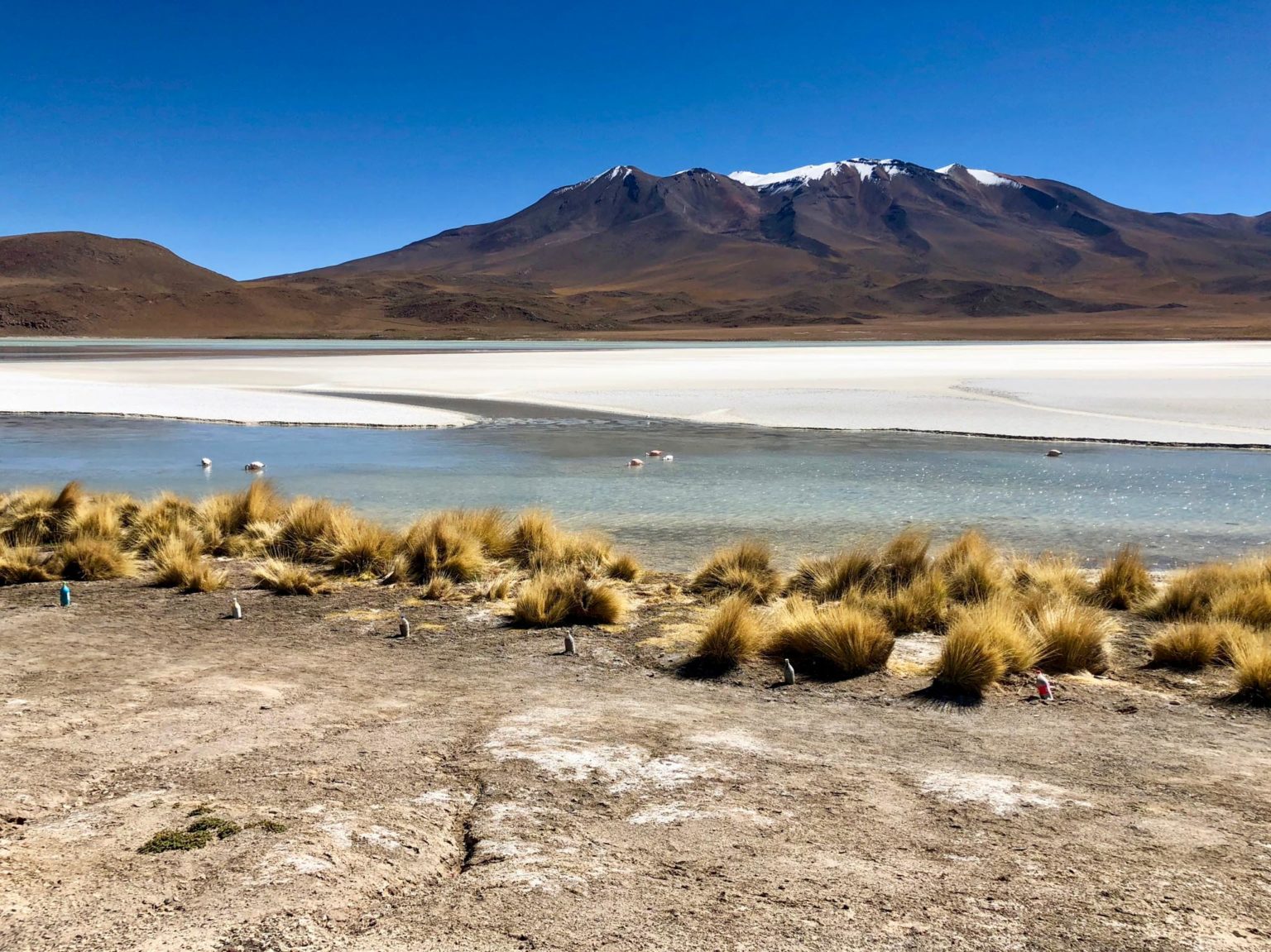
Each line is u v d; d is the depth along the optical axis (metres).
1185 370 51.91
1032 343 126.88
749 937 3.08
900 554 10.88
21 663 7.05
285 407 34.56
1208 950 3.06
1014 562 11.18
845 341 153.25
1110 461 21.58
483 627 8.80
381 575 11.27
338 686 6.63
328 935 3.05
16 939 2.97
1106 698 6.70
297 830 3.88
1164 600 9.52
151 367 58.81
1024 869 3.69
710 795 4.49
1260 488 17.80
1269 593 8.82
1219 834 4.11
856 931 3.14
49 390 40.59
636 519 15.33
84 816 4.04
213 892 3.31
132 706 5.90
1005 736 5.74
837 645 7.40
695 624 8.96
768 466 21.12
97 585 10.66
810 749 5.36
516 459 22.30
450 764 4.88
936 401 35.75
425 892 3.42
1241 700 6.61
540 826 4.04
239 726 5.51
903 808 4.37
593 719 5.88
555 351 95.25
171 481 19.36
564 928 3.12
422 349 102.25
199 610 9.40
